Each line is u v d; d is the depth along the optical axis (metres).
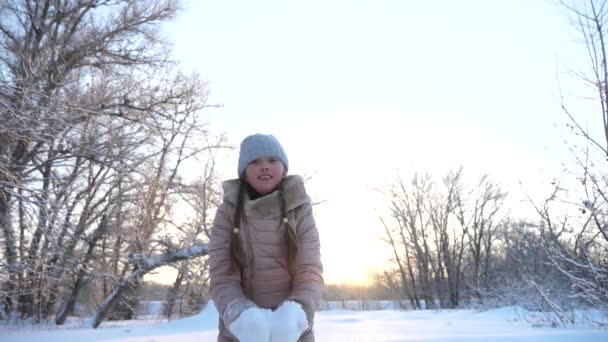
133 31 18.19
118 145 14.07
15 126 10.64
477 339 4.89
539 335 5.02
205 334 6.80
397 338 5.41
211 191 16.31
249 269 2.12
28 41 15.54
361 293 36.69
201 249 14.70
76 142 12.18
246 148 2.24
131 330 8.16
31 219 11.02
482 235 35.16
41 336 7.00
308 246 2.12
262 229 2.11
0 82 10.52
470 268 36.69
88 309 17.36
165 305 17.11
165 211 15.62
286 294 2.12
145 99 16.44
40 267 13.03
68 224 12.15
